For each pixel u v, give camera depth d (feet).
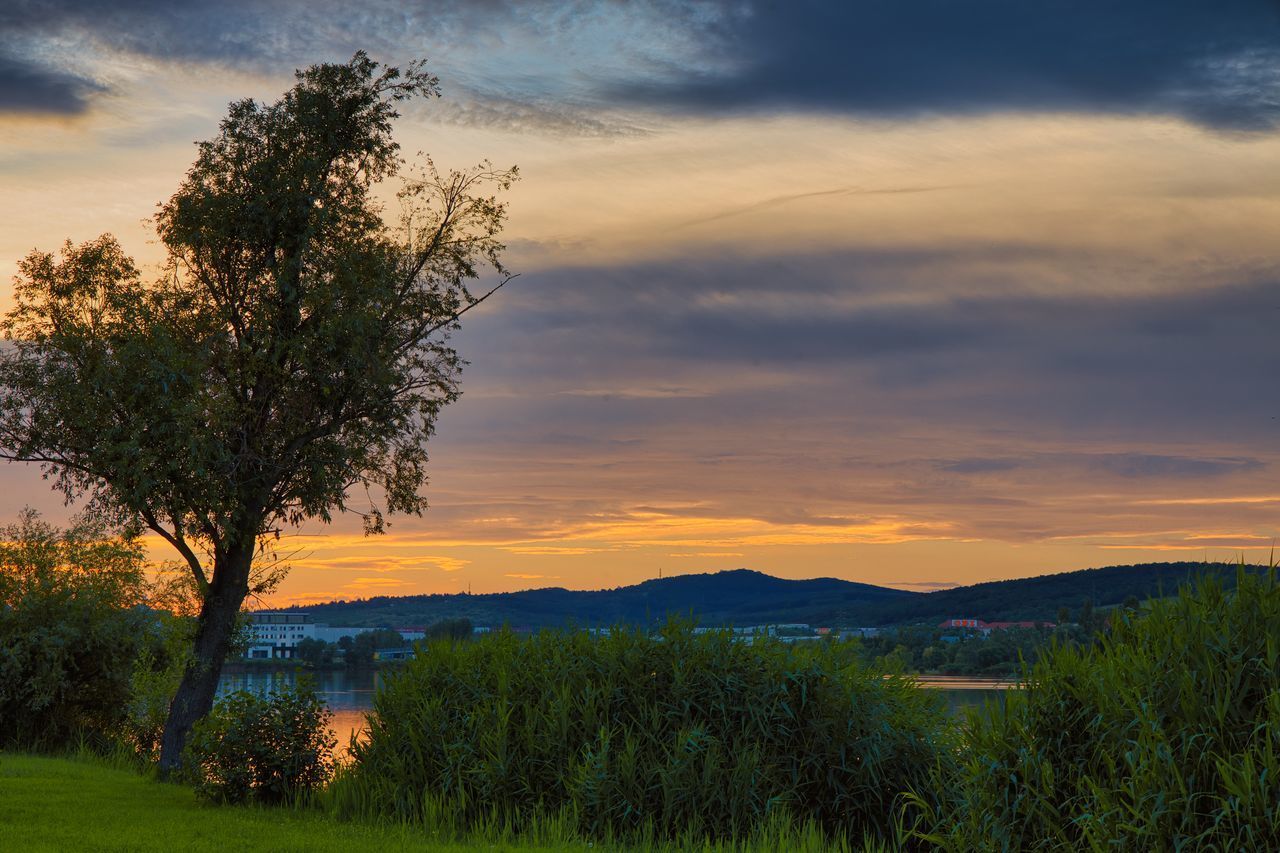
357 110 80.59
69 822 46.70
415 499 86.17
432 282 84.53
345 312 76.79
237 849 39.50
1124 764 21.08
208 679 76.18
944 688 45.96
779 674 45.78
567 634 51.88
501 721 46.75
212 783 54.08
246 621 79.82
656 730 44.47
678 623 48.93
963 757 25.41
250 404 77.97
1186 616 22.15
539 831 42.52
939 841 23.84
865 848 40.68
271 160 78.02
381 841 41.22
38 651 89.30
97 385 72.64
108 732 92.99
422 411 84.17
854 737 43.73
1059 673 22.98
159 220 78.89
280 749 54.60
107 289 77.10
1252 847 18.33
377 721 53.16
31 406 75.36
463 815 45.32
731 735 44.37
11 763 73.92
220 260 77.71
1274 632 20.67
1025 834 21.65
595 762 43.04
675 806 41.81
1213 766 19.69
